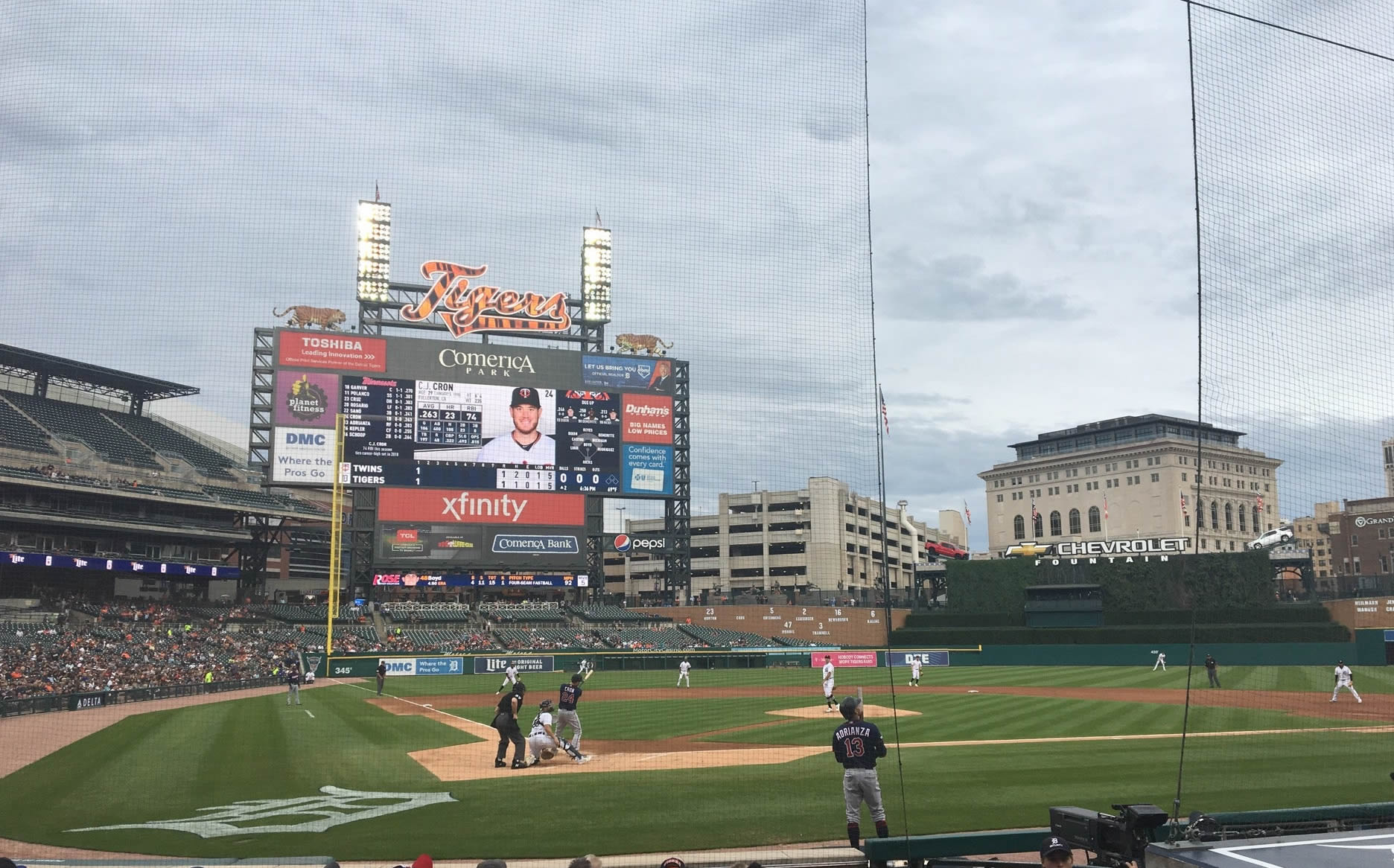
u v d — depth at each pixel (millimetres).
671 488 73188
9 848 13883
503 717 21344
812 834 14305
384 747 25641
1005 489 140000
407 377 68625
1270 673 57656
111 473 61844
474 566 69000
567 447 71562
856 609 80500
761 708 37719
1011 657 74375
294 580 81562
